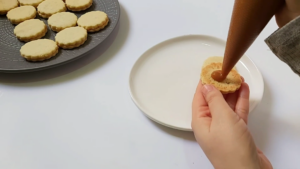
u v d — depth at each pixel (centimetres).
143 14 63
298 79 50
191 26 60
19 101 49
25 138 45
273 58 53
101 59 55
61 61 52
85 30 56
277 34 35
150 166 42
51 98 50
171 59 54
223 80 46
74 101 49
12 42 56
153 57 54
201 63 53
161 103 48
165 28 60
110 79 52
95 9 62
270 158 43
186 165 42
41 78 52
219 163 39
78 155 43
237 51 38
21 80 52
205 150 40
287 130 45
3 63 52
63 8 62
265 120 46
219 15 61
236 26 35
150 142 44
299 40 33
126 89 50
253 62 50
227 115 39
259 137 44
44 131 46
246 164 37
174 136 45
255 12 32
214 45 55
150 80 51
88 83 51
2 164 43
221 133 39
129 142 44
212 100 41
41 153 44
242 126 39
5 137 45
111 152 44
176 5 64
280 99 48
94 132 46
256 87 49
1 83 52
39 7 62
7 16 60
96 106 48
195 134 42
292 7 32
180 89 50
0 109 48
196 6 64
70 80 52
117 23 58
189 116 47
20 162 43
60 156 43
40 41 54
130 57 55
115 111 48
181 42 56
